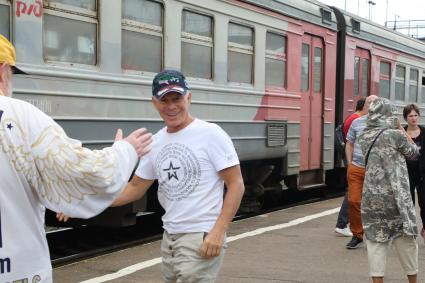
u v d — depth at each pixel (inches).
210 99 323.9
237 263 244.8
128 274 224.5
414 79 649.6
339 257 257.9
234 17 341.1
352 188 267.0
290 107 402.9
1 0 212.2
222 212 130.1
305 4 420.8
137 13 273.6
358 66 514.3
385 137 195.9
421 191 271.7
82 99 244.2
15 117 80.5
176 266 131.4
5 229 78.8
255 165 398.3
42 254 82.9
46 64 228.5
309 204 424.5
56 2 233.3
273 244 281.0
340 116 481.7
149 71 282.0
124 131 266.8
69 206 83.6
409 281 200.1
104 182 83.9
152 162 137.0
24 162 80.2
